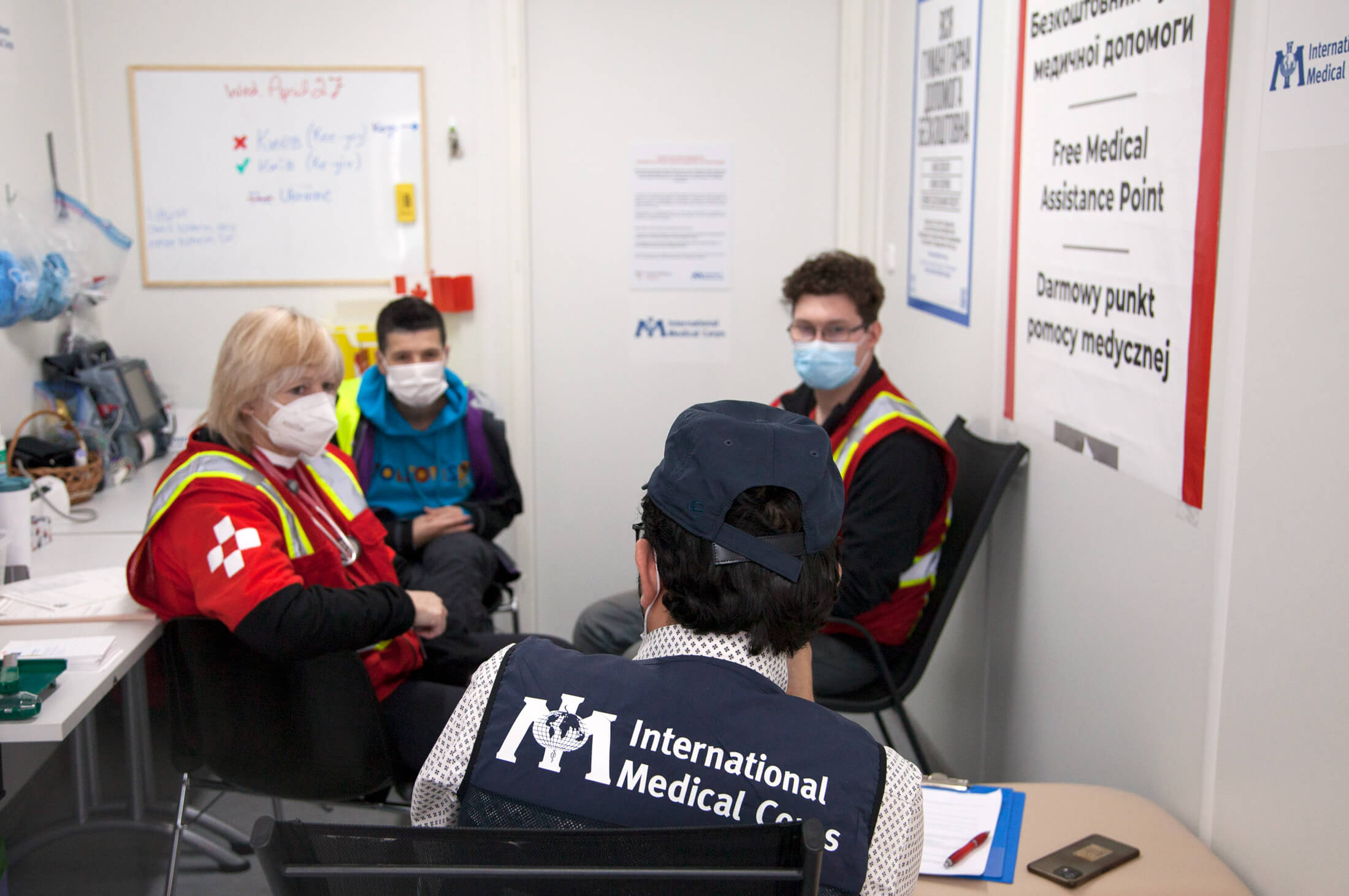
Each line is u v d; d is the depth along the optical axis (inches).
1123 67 67.0
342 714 72.1
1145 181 64.0
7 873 93.8
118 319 138.3
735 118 142.3
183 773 76.9
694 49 140.3
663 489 36.9
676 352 147.2
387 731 80.6
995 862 54.2
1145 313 64.2
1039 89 81.9
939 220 110.6
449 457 111.0
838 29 140.6
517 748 36.0
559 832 32.9
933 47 112.3
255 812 104.7
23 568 83.2
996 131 92.4
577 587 151.8
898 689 86.5
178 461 74.5
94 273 130.7
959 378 104.3
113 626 73.7
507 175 138.6
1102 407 70.8
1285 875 50.3
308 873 33.5
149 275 137.5
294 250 138.7
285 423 73.4
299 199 137.6
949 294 107.7
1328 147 46.5
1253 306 52.6
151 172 135.5
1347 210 45.2
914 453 85.5
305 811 104.9
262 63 134.3
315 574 76.6
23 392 112.5
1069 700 77.3
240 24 133.6
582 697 36.4
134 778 99.7
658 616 39.8
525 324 142.9
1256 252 52.3
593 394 147.6
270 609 68.0
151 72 133.6
